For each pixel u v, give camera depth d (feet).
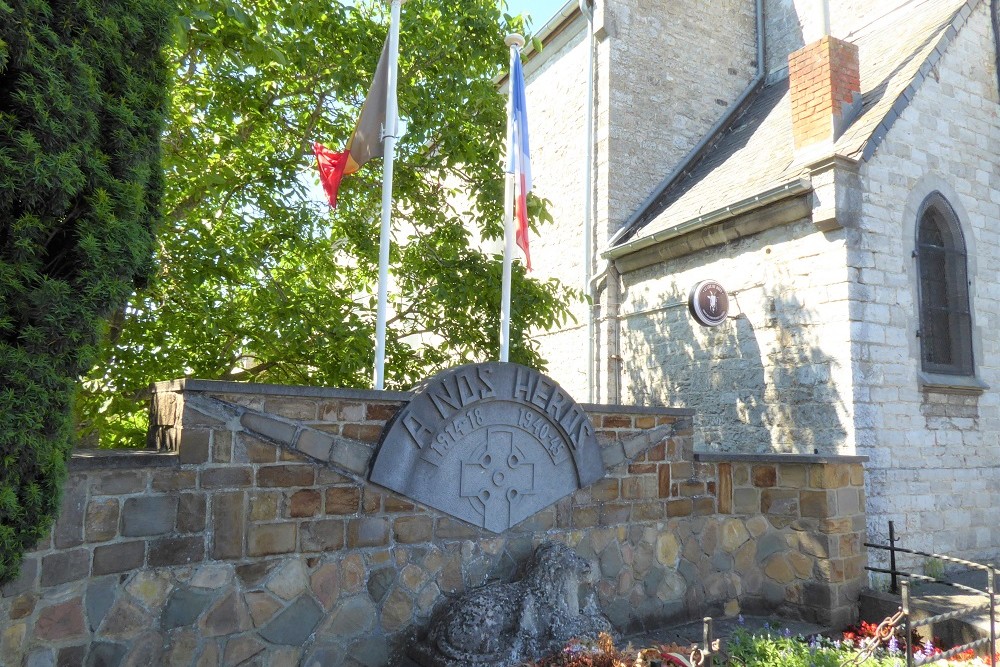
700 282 30.96
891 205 29.12
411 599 17.15
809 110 31.17
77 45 11.01
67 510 12.61
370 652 16.42
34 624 12.03
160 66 12.94
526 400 19.10
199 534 14.38
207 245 25.32
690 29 45.34
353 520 16.49
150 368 25.98
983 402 30.78
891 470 27.40
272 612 15.15
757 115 42.80
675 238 35.40
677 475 22.25
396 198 31.04
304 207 28.76
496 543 18.58
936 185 30.66
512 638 16.66
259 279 28.55
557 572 18.10
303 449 15.88
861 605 22.72
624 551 20.81
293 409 15.90
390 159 21.15
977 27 33.58
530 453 19.27
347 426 16.65
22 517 10.59
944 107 31.53
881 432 27.45
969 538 29.12
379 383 20.18
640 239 36.45
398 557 17.06
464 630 16.28
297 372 28.66
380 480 16.65
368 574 16.60
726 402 32.76
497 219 30.45
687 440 22.66
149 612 13.58
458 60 29.32
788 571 23.07
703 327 34.42
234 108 27.48
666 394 36.37
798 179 28.37
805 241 29.53
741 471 23.71
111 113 11.72
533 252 47.52
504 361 20.07
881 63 34.40
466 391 18.11
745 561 23.32
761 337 31.27
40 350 10.50
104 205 11.27
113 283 11.35
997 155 33.40
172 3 13.14
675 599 21.58
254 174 28.19
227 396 15.03
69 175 10.40
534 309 29.30
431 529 17.62
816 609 22.31
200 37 22.54
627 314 39.24
